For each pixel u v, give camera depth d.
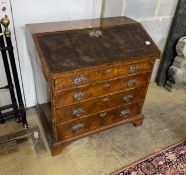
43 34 1.45
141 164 1.73
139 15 2.20
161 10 2.30
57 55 1.40
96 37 1.56
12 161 1.69
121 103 1.83
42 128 2.00
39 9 1.75
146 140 1.96
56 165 1.68
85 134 1.80
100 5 1.96
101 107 1.73
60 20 1.88
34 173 1.61
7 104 2.06
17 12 1.68
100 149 1.84
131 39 1.66
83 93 1.55
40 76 1.72
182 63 2.49
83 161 1.73
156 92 2.64
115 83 1.66
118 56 1.54
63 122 1.62
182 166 1.74
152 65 1.75
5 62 1.67
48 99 1.69
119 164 1.73
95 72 1.49
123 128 2.08
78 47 1.47
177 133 2.06
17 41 1.80
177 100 2.52
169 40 2.51
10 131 1.95
